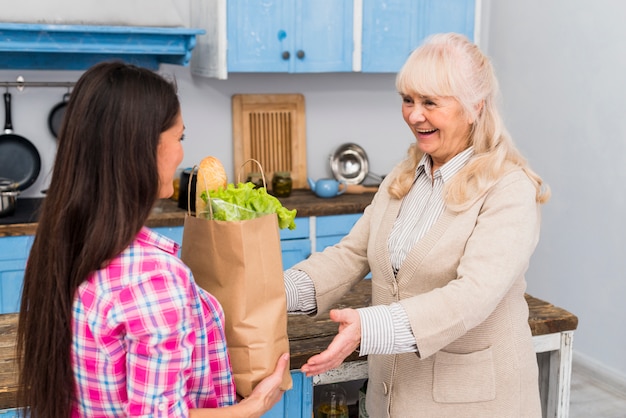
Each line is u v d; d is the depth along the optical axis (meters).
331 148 4.31
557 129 3.94
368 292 2.31
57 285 1.17
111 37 3.29
